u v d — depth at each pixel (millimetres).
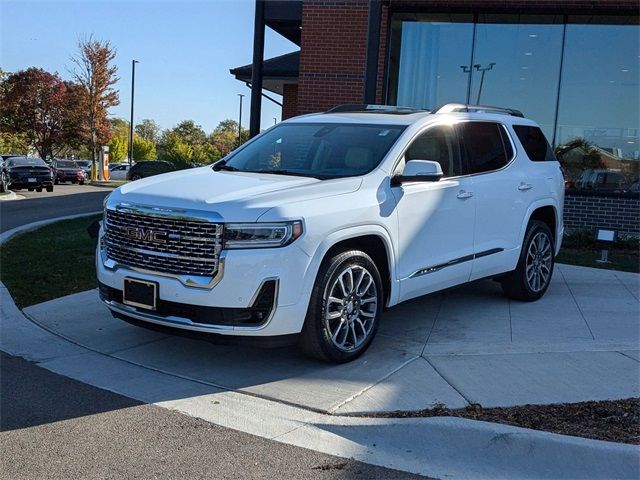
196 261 4633
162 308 4801
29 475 3508
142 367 5121
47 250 9688
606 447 3660
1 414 4246
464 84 13031
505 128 7070
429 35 13055
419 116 6195
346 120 6254
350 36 12898
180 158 14281
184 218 4648
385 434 4012
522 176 6973
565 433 3881
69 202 21234
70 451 3779
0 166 24609
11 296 6938
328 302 4902
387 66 12656
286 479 3518
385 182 5406
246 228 4559
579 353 5387
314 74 13102
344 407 4355
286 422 4180
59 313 6465
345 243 5164
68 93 49281
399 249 5469
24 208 18500
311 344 4930
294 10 14500
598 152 12523
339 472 3607
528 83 12766
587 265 9391
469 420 4008
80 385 4750
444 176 6074
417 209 5621
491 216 6496
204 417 4242
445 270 5996
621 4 11633
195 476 3529
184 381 4840
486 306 6977
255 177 5422
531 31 12625
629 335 5910
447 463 3750
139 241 4891
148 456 3734
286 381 4812
